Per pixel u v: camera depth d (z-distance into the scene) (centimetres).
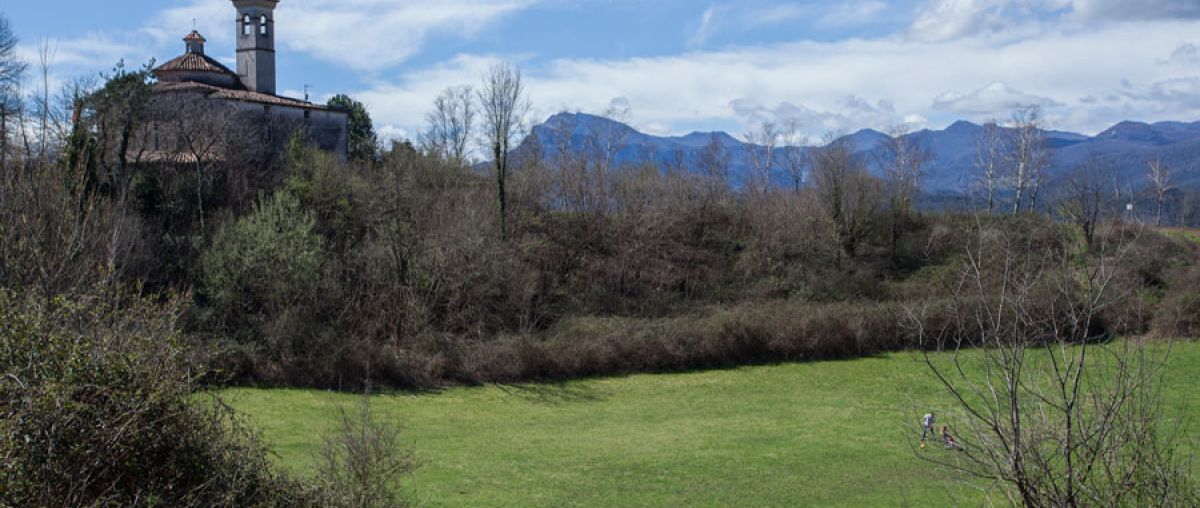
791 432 4222
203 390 1403
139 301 1359
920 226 7444
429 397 4650
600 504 3038
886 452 3838
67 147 3866
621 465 3575
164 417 1211
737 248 7219
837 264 6994
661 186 7606
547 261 6419
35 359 1131
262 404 4122
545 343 5275
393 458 1973
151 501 1125
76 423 1123
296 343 4647
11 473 1053
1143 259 5659
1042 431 902
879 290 6631
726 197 7888
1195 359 4975
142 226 4869
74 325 1272
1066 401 862
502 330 5538
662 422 4394
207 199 5856
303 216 5281
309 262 4909
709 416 4541
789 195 7631
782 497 3156
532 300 5988
